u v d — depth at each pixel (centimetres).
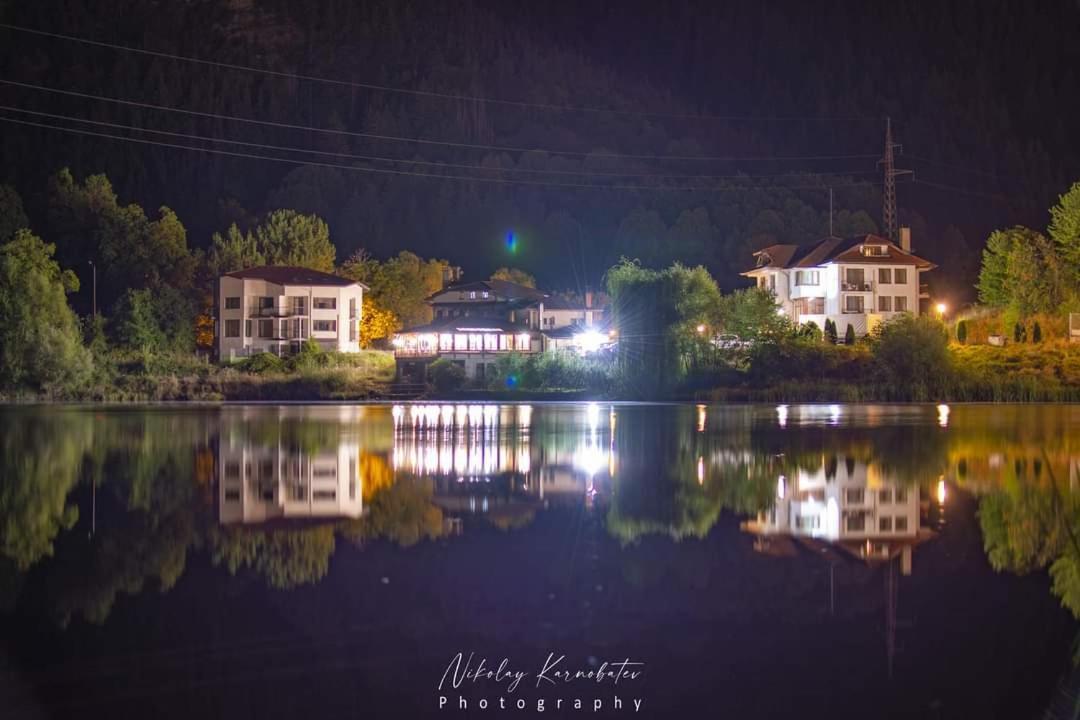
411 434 5088
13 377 9250
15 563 2098
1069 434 4900
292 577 1980
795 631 1680
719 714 1392
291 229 15500
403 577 1981
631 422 5925
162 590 1900
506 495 2947
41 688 1455
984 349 9875
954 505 2752
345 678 1495
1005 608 1791
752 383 9200
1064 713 1371
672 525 2472
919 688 1462
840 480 3225
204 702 1418
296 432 5262
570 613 1761
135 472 3503
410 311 15200
